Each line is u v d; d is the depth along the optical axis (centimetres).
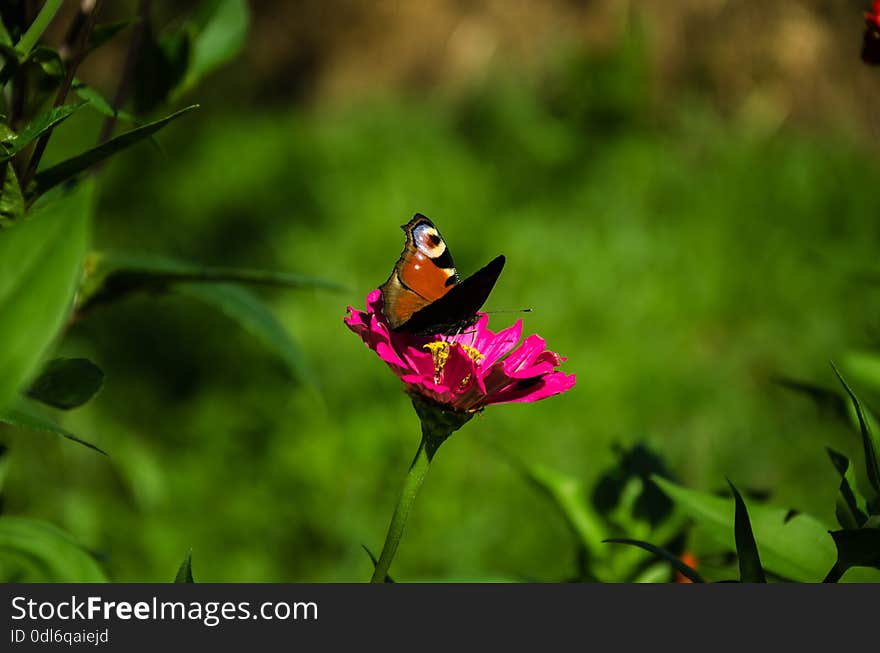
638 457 92
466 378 83
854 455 158
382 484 153
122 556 139
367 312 86
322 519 147
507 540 145
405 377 83
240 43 96
